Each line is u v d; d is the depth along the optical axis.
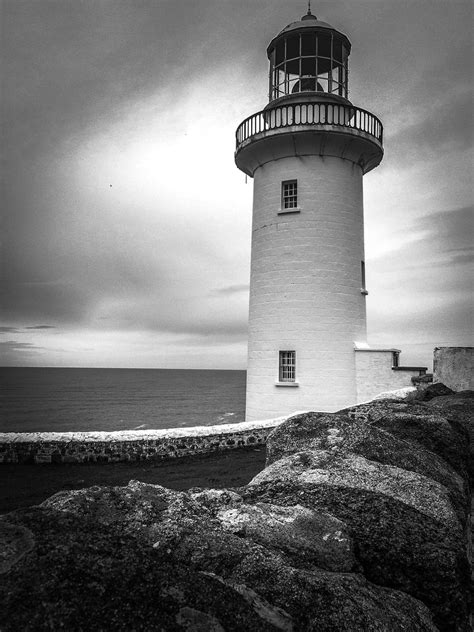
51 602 2.01
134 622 2.05
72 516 2.53
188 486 10.63
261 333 19.25
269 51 20.92
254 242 20.19
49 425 64.75
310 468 4.15
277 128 18.77
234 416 76.56
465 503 4.69
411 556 3.37
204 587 2.30
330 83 19.72
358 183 20.17
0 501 9.92
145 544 2.46
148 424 65.50
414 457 4.98
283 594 2.44
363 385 18.30
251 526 3.11
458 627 3.24
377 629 2.49
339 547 3.18
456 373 15.42
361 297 19.59
